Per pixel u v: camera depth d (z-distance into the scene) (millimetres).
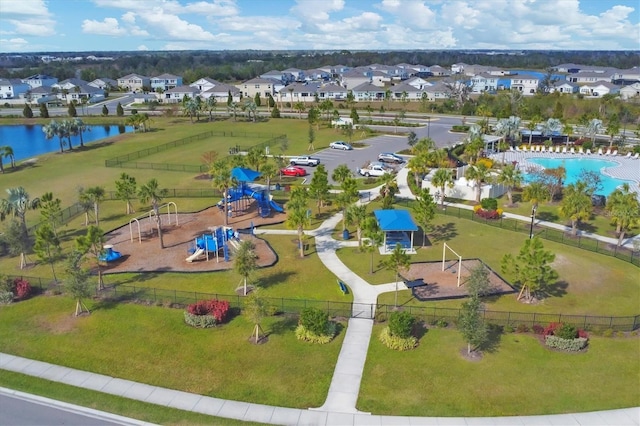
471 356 28906
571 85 169625
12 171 77750
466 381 26828
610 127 90250
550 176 61375
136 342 30922
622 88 159625
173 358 29281
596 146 93438
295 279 39531
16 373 28094
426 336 31062
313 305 34969
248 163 65750
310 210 56625
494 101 144000
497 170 75250
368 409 24922
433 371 27672
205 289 37906
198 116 131125
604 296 36531
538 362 28391
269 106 147375
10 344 31016
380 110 135750
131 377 27688
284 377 27422
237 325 32594
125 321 33250
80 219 54531
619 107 123812
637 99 140875
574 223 48812
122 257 43812
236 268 36000
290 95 160750
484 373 27438
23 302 36250
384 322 32844
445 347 29891
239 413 24766
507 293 36656
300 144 95938
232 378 27422
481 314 32250
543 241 47375
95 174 74812
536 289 35844
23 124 131125
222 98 166375
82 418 24453
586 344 30047
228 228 46250
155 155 87375
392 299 36031
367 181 69500
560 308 34656
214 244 43375
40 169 78688
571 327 29516
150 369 28344
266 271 40969
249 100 142625
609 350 29516
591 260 42969
